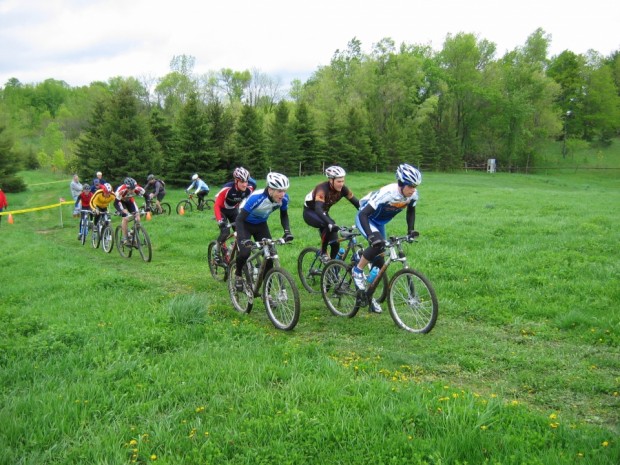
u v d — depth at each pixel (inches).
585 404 158.9
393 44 2385.6
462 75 2492.6
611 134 3129.9
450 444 117.8
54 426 132.6
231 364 173.6
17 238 616.7
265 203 253.9
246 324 238.4
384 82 2274.9
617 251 364.8
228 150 1414.9
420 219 594.6
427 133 2245.3
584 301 258.7
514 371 186.5
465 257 358.0
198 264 421.1
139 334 203.2
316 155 1681.8
